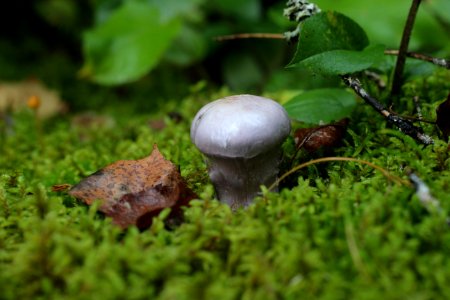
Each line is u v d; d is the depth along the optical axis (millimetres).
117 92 627
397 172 285
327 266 232
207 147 260
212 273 233
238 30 601
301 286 225
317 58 293
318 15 297
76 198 294
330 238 247
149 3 584
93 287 226
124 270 236
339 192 273
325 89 338
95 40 515
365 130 320
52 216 255
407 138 294
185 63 577
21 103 565
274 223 253
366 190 275
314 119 323
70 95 617
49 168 366
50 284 229
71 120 525
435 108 323
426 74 342
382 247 235
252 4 600
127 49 511
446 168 284
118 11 534
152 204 267
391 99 343
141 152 354
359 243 239
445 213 241
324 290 225
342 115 323
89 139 438
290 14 319
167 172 275
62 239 240
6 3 727
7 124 494
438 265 229
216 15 619
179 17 535
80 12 719
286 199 275
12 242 261
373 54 294
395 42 465
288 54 597
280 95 433
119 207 269
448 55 421
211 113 261
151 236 251
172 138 377
